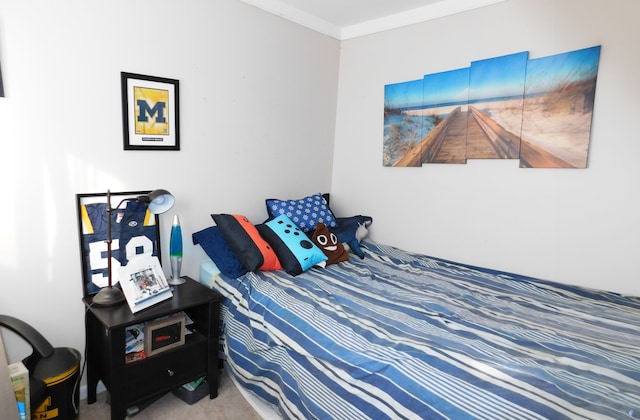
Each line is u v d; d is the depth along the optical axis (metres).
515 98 2.18
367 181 3.00
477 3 2.30
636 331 1.58
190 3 2.18
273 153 2.75
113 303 1.78
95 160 1.91
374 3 2.56
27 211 1.73
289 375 1.63
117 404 1.65
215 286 2.21
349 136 3.10
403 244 2.82
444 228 2.58
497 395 1.12
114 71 1.93
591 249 2.01
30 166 1.72
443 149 2.52
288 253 2.25
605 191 1.95
